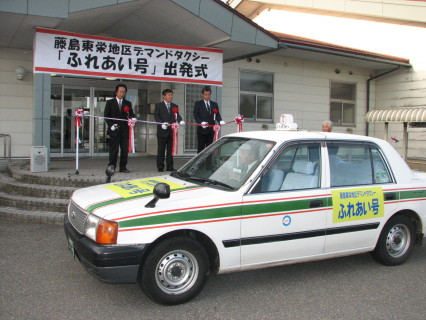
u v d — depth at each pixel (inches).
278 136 183.2
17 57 437.4
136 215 147.8
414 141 573.9
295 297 167.0
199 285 158.9
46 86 330.3
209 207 156.5
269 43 384.2
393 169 201.9
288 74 549.6
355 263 209.8
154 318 146.9
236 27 364.8
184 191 166.4
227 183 172.6
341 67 589.9
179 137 500.4
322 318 148.9
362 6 577.3
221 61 386.9
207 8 348.2
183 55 370.9
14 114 439.8
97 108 499.8
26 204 283.9
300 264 207.6
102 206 155.9
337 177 185.8
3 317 144.6
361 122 613.6
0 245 223.8
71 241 164.6
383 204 193.5
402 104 586.6
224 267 160.6
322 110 579.5
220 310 154.3
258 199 164.2
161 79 364.2
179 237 154.2
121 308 154.2
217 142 210.7
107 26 402.3
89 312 150.3
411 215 207.9
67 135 488.1
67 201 279.6
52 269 191.3
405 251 206.5
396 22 574.6
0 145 438.0
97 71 341.4
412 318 149.7
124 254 144.4
